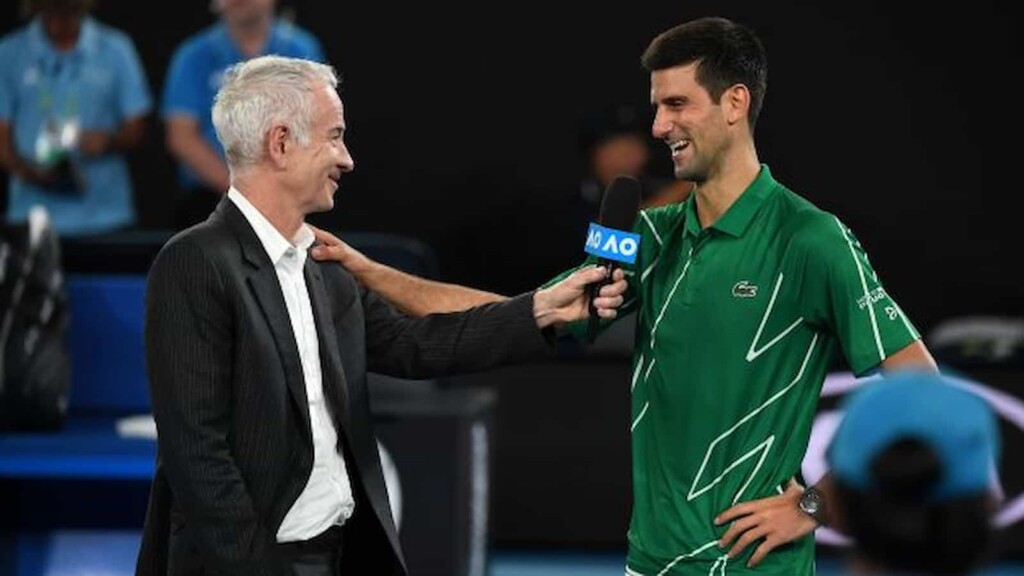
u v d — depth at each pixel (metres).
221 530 11.00
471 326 12.12
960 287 30.31
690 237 11.39
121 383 18.44
